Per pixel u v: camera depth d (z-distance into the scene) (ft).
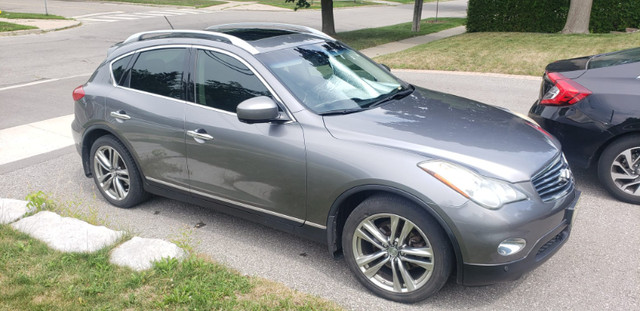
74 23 81.56
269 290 11.64
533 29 63.05
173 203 17.13
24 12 99.04
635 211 16.12
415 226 10.97
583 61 18.60
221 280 11.80
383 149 11.44
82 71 43.09
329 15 71.46
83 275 11.80
